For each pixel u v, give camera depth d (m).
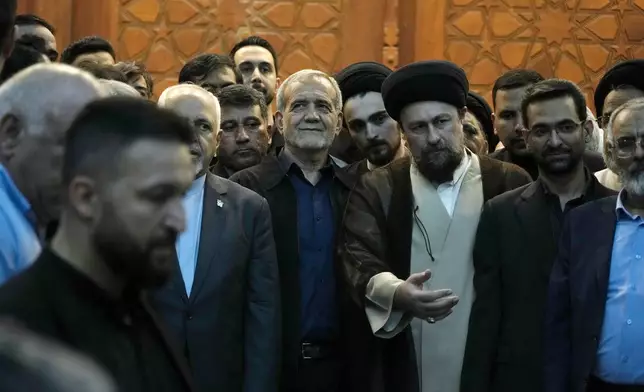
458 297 2.90
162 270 1.37
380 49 6.92
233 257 2.81
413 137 3.09
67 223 1.35
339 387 3.15
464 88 3.13
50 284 1.28
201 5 6.92
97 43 4.71
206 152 2.91
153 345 1.45
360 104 3.71
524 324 2.87
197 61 4.51
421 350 3.00
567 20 6.95
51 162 1.63
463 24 6.95
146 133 1.32
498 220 2.96
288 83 3.36
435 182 3.12
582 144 3.02
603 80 3.96
